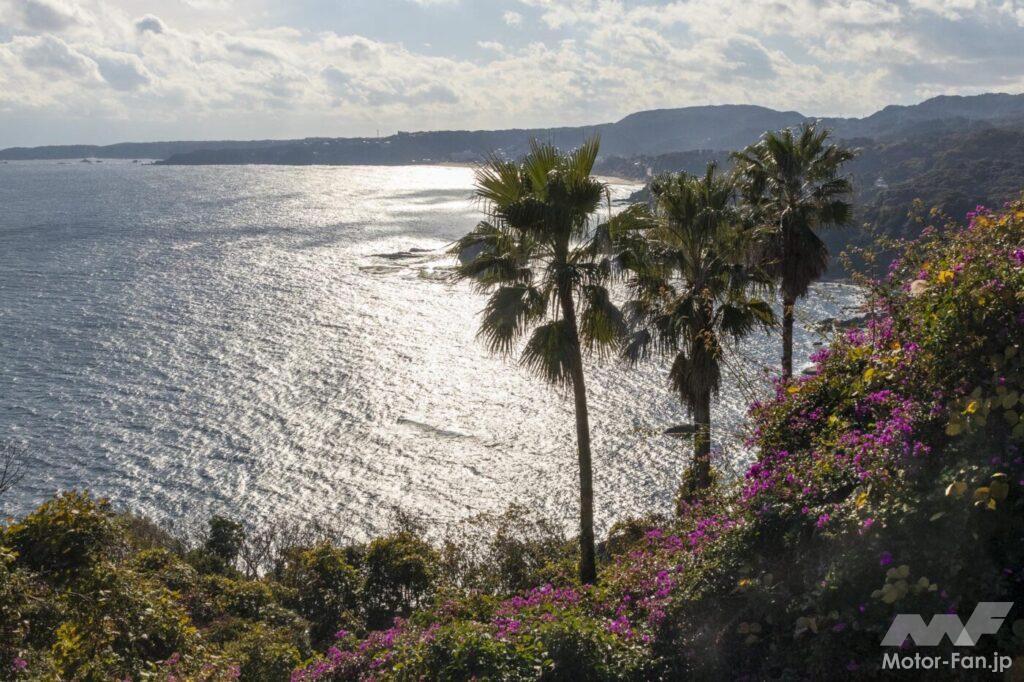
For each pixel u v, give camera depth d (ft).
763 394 40.16
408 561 89.76
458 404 280.31
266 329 388.16
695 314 73.26
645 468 216.74
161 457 236.43
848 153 82.99
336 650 42.93
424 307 438.81
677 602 28.81
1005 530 20.45
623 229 62.75
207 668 44.52
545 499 202.59
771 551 27.22
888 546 22.27
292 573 99.09
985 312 24.50
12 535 44.65
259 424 263.49
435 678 31.07
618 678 27.73
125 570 47.62
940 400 24.50
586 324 64.90
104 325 387.55
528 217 58.39
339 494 212.43
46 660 34.22
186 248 649.61
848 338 36.37
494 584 76.13
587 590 38.42
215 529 139.23
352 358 339.98
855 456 26.84
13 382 299.17
